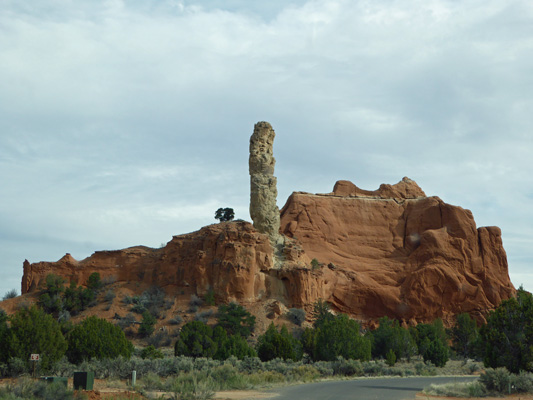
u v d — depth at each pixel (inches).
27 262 4419.3
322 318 3457.2
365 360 2464.3
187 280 3846.0
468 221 5049.2
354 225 5137.8
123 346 1802.4
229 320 3255.4
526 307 1547.7
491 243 5034.5
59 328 1587.1
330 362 2226.9
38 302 3777.1
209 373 1546.5
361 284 4527.6
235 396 1195.3
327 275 4392.2
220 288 3641.7
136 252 4202.8
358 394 1261.1
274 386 1519.4
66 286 4079.7
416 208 5300.2
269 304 3592.5
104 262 4190.5
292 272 3777.1
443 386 1429.6
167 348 3115.2
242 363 1950.1
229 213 4923.7
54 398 1016.2
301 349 2588.6
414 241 5103.3
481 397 1294.3
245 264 3698.3
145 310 3624.5
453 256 4847.4
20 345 1470.2
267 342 2422.5
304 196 5187.0
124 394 1159.0
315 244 4899.1
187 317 3499.0
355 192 5423.2
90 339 1754.4
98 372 1551.4
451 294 4665.4
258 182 4151.1
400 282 4761.3
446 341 3779.5
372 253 5027.1
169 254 4035.4
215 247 3831.2
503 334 1524.4
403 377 2128.4
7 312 3698.3
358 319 4397.1
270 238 4077.3
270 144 4261.8
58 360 1534.2
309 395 1219.9
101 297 3850.9
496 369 1403.8
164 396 1157.7
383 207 5290.4
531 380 1374.3
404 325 4424.2
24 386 1040.2
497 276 4911.4
